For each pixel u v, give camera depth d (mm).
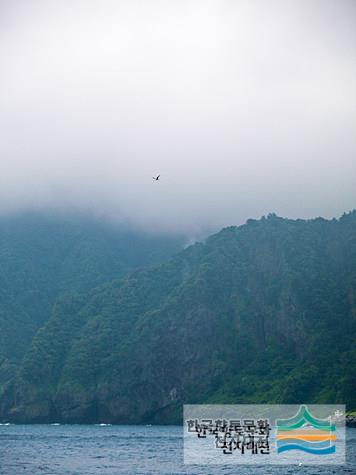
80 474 159375
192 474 157750
